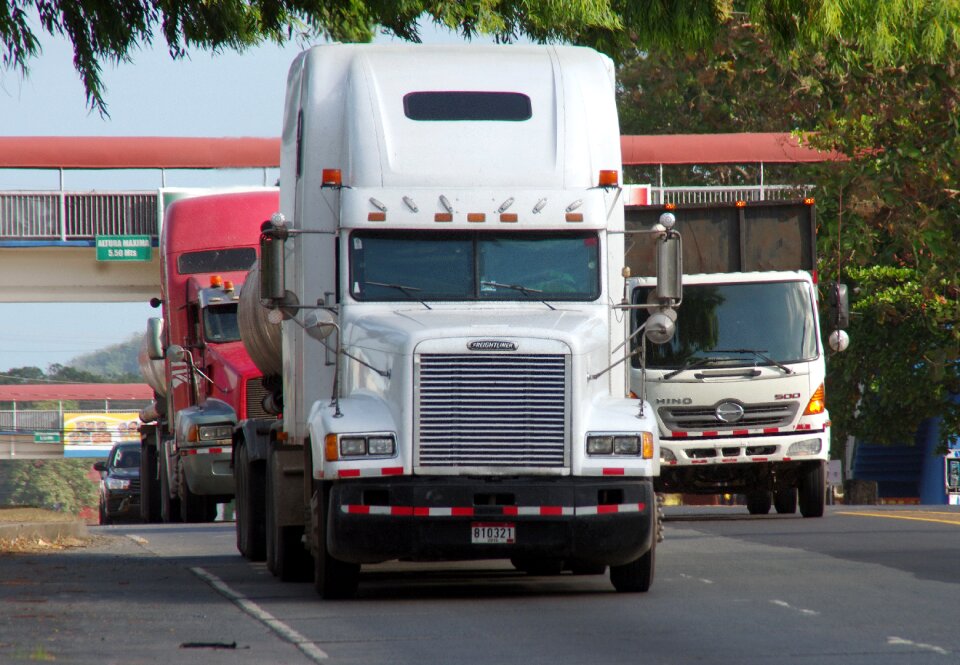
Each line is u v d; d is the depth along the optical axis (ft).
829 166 435.53
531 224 149.89
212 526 279.69
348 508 138.00
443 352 139.44
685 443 255.09
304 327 148.56
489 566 179.42
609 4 236.22
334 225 150.61
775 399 254.47
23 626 123.54
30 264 502.79
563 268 150.82
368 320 146.72
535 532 137.80
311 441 144.05
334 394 143.84
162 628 122.42
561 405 139.54
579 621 124.88
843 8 238.68
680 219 258.57
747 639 112.98
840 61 259.39
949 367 447.01
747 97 490.90
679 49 244.22
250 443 186.29
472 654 107.24
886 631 116.37
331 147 152.87
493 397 139.33
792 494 285.84
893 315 445.78
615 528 138.41
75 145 492.54
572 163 152.15
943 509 294.66
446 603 139.33
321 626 122.93
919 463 598.34
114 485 488.02
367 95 153.17
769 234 258.78
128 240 494.59
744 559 178.19
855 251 428.56
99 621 127.03
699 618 125.59
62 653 108.06
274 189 309.01
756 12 240.73
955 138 420.36
